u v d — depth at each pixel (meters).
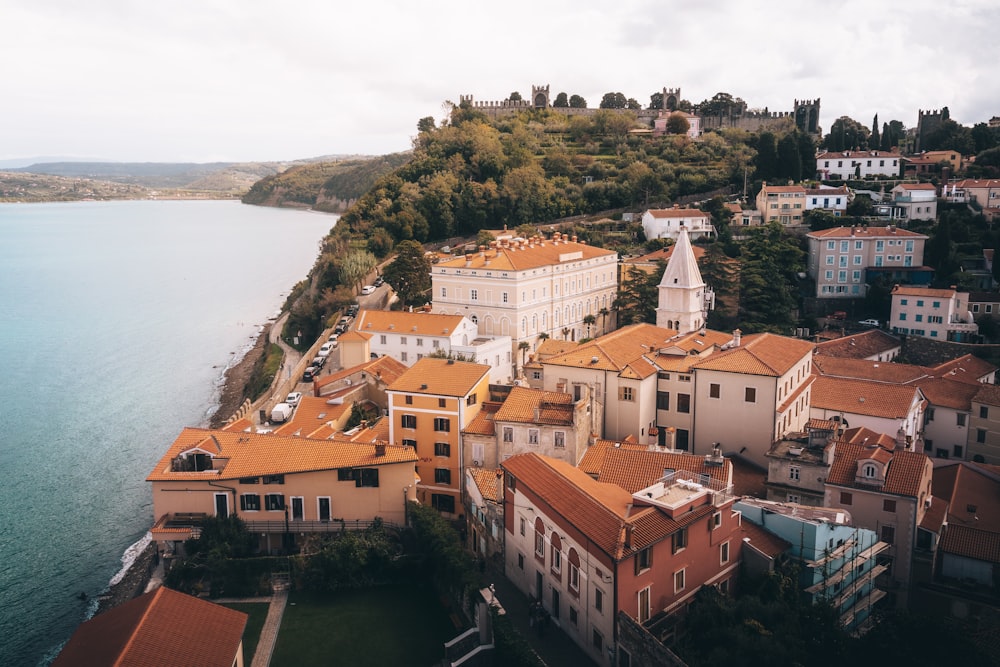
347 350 128.88
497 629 55.91
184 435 81.88
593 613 54.97
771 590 58.25
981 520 72.12
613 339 97.25
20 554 91.69
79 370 173.62
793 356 91.81
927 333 149.38
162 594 51.12
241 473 74.94
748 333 148.50
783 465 74.50
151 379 166.00
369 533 72.69
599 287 168.38
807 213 198.50
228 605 67.69
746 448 86.75
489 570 72.75
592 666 55.16
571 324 159.12
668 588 55.72
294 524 74.94
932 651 49.66
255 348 190.38
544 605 63.50
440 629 63.31
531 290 144.38
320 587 69.62
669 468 71.94
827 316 165.00
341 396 104.19
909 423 94.31
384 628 63.53
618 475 72.19
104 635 48.22
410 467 75.19
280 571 70.38
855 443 76.25
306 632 63.19
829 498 71.38
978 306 149.38
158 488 75.56
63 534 96.69
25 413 143.75
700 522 57.78
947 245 165.88
